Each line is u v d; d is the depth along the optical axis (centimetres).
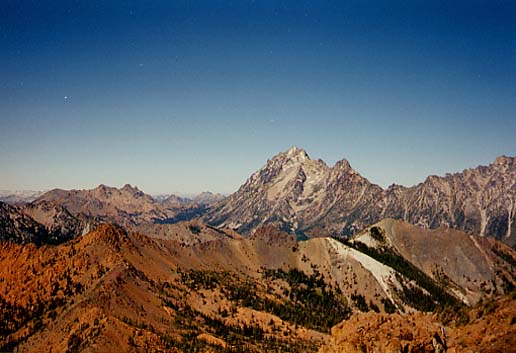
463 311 17375
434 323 14788
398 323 13888
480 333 13325
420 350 12681
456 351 12775
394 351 12475
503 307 14812
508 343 11988
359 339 13350
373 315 14525
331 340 14438
